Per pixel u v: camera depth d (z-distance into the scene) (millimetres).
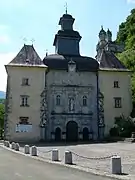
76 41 53281
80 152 24203
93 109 48250
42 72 47219
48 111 46625
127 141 37531
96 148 28297
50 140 45188
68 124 46906
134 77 56219
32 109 45469
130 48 71375
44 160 18547
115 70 49875
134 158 18859
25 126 44594
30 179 11203
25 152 24406
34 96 46000
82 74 49031
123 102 49031
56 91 47375
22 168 14883
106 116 47719
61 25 54750
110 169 13641
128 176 11883
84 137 46969
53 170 14148
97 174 12672
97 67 49594
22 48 49875
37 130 44875
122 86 49688
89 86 48656
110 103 48500
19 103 45312
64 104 47312
